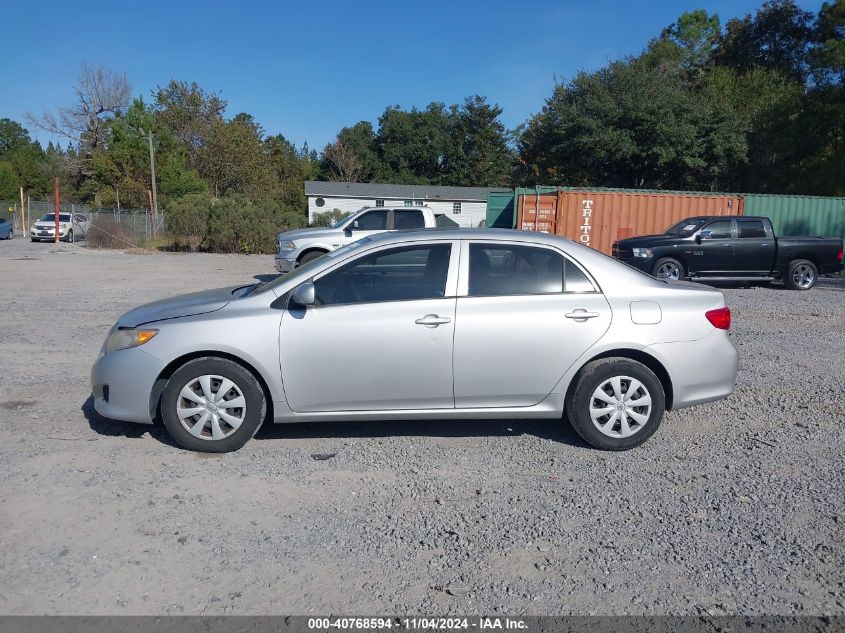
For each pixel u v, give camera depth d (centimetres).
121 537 398
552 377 532
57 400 651
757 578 364
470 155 7050
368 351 517
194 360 517
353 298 527
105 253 2677
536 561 379
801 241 1677
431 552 387
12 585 348
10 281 1625
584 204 2153
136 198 4306
